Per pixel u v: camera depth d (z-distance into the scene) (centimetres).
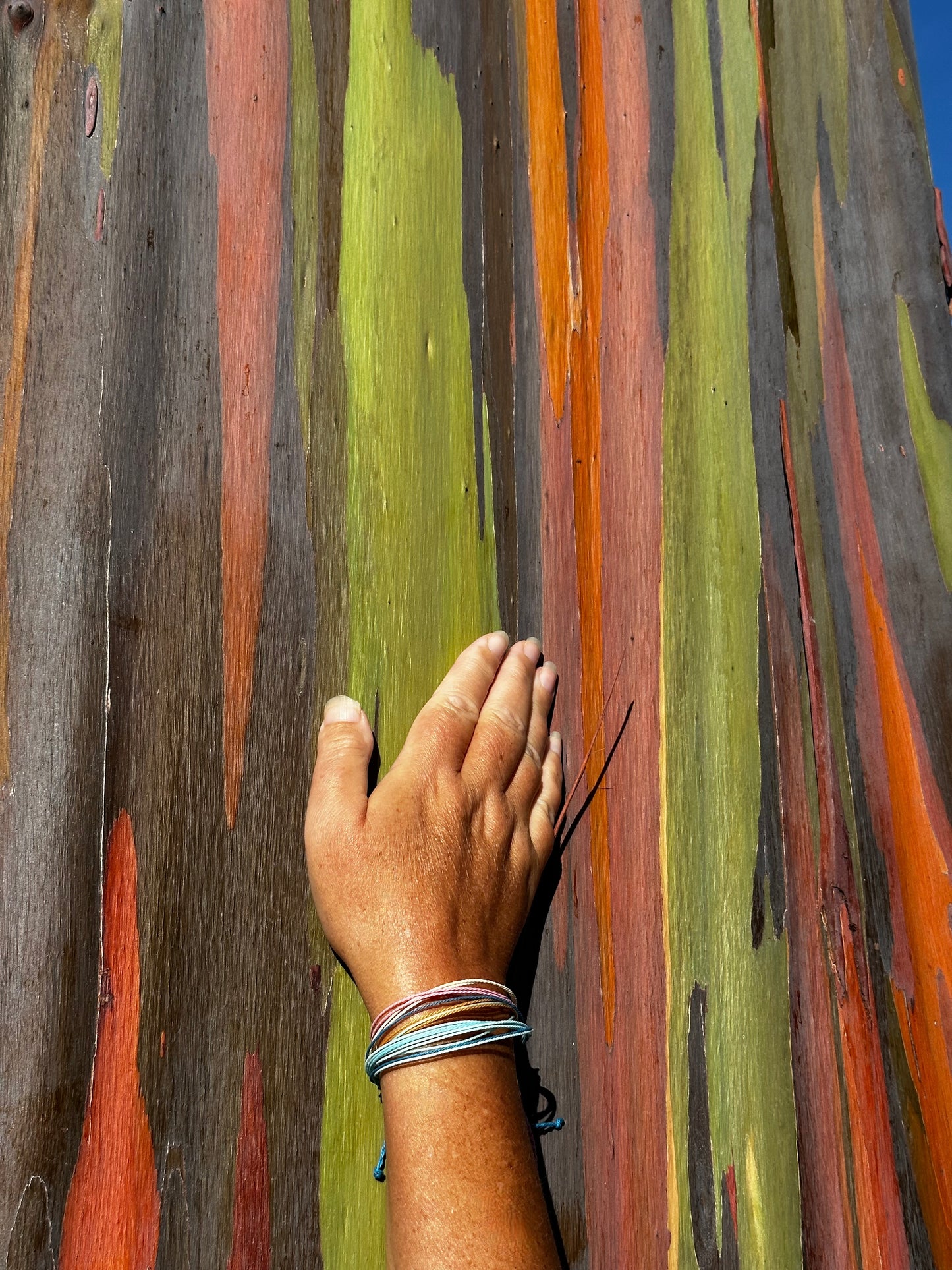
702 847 100
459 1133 62
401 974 68
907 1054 112
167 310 74
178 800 70
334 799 73
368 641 81
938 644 126
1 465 66
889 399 132
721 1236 93
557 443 97
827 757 114
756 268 121
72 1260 61
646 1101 90
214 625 73
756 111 125
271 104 81
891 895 115
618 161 108
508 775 81
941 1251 106
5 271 68
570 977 86
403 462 85
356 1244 74
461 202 93
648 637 100
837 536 122
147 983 66
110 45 73
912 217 140
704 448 110
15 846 63
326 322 82
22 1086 61
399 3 91
